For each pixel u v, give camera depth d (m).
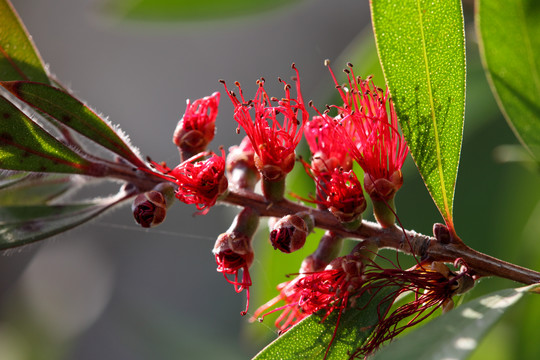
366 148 0.37
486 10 0.39
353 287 0.36
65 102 0.37
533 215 0.42
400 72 0.36
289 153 0.37
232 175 0.38
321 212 0.37
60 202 0.40
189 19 0.48
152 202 0.37
